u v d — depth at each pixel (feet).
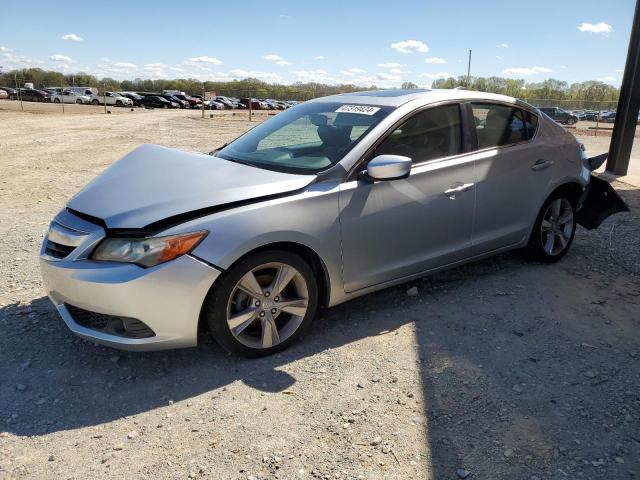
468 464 7.96
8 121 79.61
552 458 8.07
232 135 63.26
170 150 13.07
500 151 13.84
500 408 9.27
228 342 10.29
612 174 33.12
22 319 12.32
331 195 10.97
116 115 107.24
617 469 7.85
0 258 16.35
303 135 12.85
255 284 10.31
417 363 10.68
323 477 7.69
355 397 9.57
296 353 11.04
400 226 12.03
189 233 9.50
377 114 12.44
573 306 13.39
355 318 12.59
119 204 10.14
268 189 10.42
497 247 14.35
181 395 9.62
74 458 8.05
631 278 15.33
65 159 39.19
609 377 10.27
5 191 26.55
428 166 12.50
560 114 106.83
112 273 9.34
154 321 9.46
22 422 8.84
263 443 8.39
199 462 7.98
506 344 11.47
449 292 14.07
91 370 10.38
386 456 8.12
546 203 15.30
